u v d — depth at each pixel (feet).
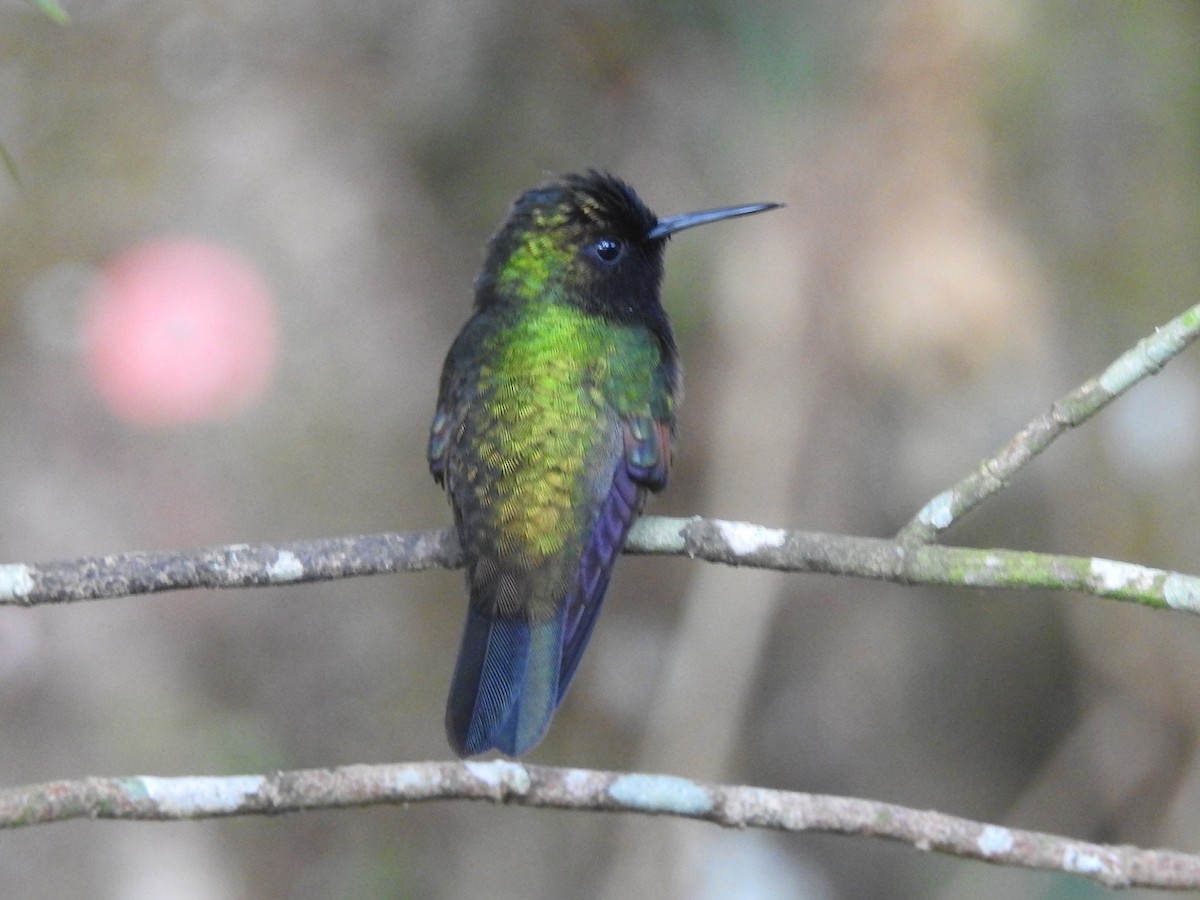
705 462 40.37
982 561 20.02
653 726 38.88
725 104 40.98
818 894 42.60
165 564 20.33
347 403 39.17
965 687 45.09
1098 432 40.93
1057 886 40.27
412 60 42.22
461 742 21.65
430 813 40.04
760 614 39.22
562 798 19.76
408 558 22.24
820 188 37.32
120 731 34.55
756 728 43.60
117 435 36.47
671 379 25.73
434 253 42.04
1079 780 41.96
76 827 34.24
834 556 20.71
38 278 37.04
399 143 42.14
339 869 38.06
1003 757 44.65
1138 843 40.98
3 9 40.06
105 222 37.99
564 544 22.75
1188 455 40.34
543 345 24.44
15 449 35.63
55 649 34.88
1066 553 40.73
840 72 38.50
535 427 23.34
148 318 37.22
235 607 37.83
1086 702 43.45
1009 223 37.24
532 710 21.76
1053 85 38.45
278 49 41.52
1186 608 19.25
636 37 42.06
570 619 22.50
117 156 38.93
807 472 38.70
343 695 38.09
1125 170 39.88
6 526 34.71
